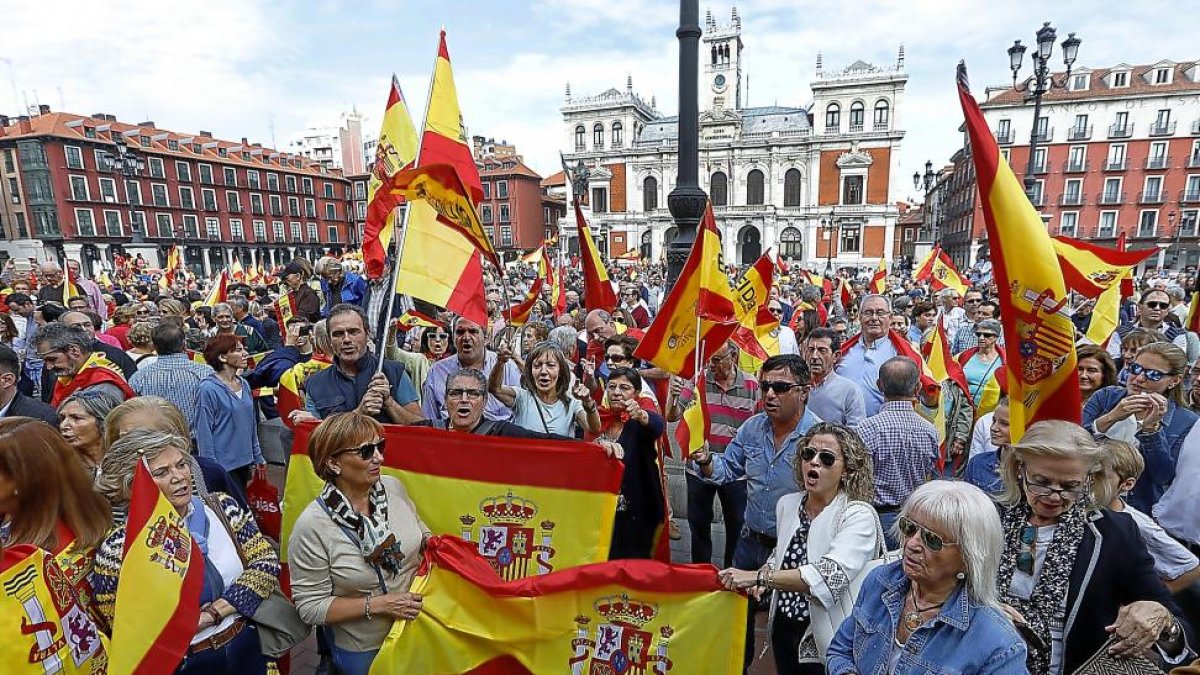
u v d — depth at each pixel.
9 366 3.86
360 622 2.67
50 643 2.04
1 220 53.69
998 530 1.86
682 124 6.02
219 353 4.56
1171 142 49.44
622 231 68.00
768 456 3.60
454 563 2.80
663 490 3.93
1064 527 2.21
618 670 2.78
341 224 76.12
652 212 66.50
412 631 2.70
